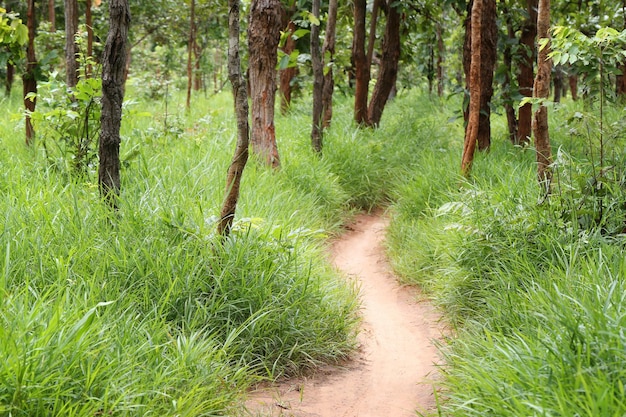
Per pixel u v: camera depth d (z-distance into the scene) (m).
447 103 16.19
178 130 9.15
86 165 6.30
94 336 3.46
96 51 14.25
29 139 7.90
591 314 3.38
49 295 3.97
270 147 8.41
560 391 2.84
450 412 3.56
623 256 4.43
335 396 4.19
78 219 4.78
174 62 22.81
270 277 4.75
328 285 5.30
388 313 5.77
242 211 5.88
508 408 3.08
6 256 3.97
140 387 3.32
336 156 9.36
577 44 5.11
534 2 9.61
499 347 3.57
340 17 13.01
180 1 16.52
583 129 5.49
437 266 6.12
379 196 9.31
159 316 4.07
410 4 11.89
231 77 4.74
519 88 9.35
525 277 4.75
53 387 2.98
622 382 2.93
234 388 3.95
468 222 5.59
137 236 4.76
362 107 11.86
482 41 8.72
